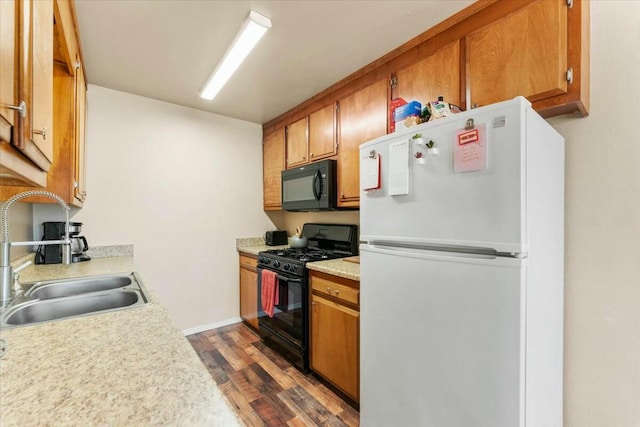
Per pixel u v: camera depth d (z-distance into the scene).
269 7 1.54
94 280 1.66
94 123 2.47
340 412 1.82
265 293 2.63
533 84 1.28
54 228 2.13
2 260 1.19
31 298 1.33
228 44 1.86
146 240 2.72
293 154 2.96
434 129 1.16
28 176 0.78
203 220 3.05
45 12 0.86
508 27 1.36
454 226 1.10
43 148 0.84
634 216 1.23
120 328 0.97
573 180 1.37
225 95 2.67
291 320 2.39
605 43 1.28
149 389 0.63
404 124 1.39
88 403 0.58
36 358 0.76
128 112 2.63
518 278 0.94
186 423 0.52
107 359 0.76
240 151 3.32
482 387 1.01
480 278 1.02
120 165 2.60
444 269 1.12
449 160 1.11
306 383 2.12
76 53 1.69
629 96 1.24
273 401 1.92
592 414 1.33
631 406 1.24
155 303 1.23
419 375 1.19
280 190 3.14
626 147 1.25
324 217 3.09
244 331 3.03
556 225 1.24
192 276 2.98
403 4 1.52
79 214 2.41
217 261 3.14
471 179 1.05
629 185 1.24
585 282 1.34
